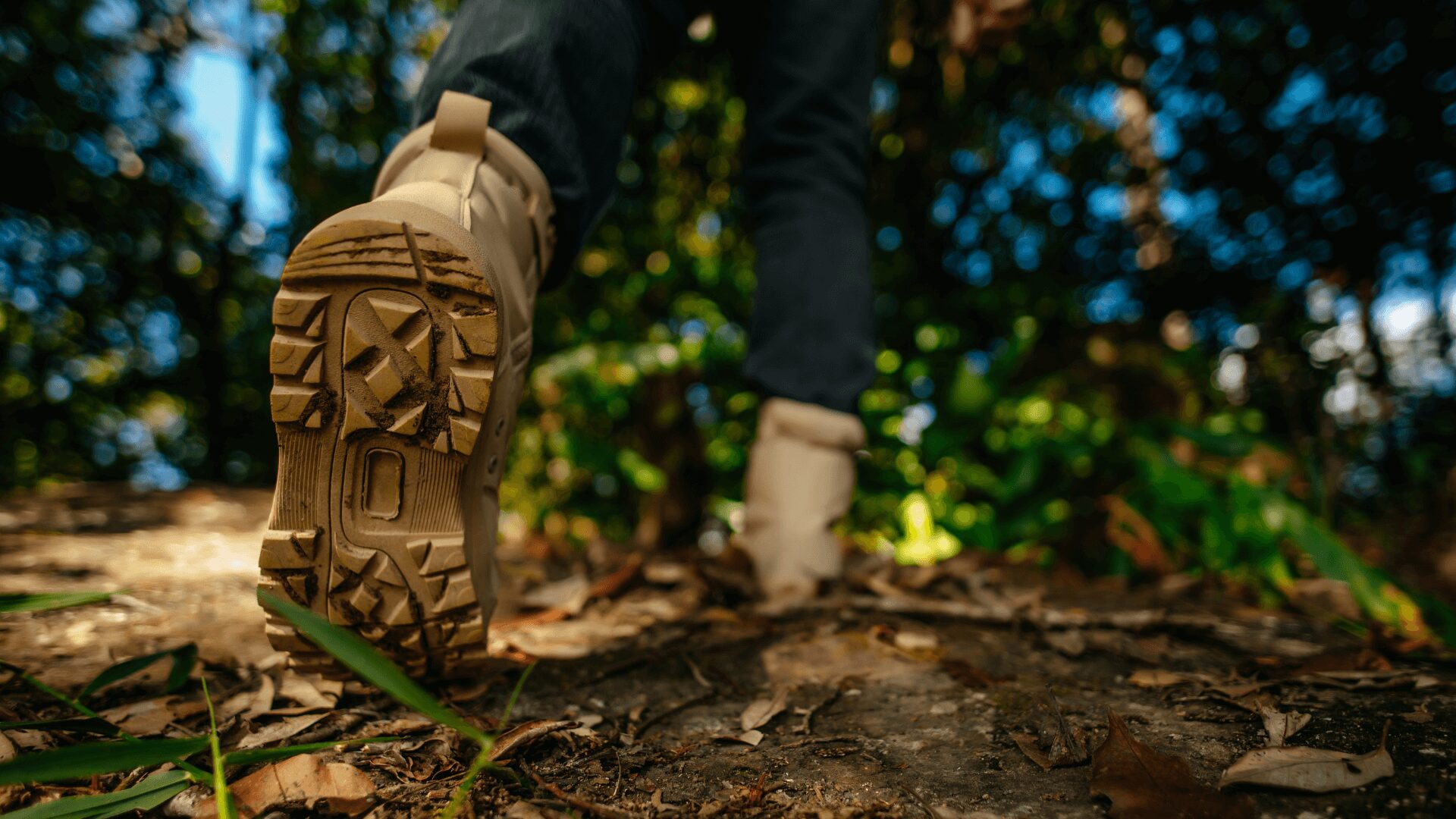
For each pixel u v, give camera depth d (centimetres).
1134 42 366
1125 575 193
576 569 193
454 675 94
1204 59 391
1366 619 145
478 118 90
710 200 360
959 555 218
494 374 77
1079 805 65
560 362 282
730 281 325
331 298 75
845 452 147
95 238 407
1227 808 61
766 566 145
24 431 407
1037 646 117
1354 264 389
